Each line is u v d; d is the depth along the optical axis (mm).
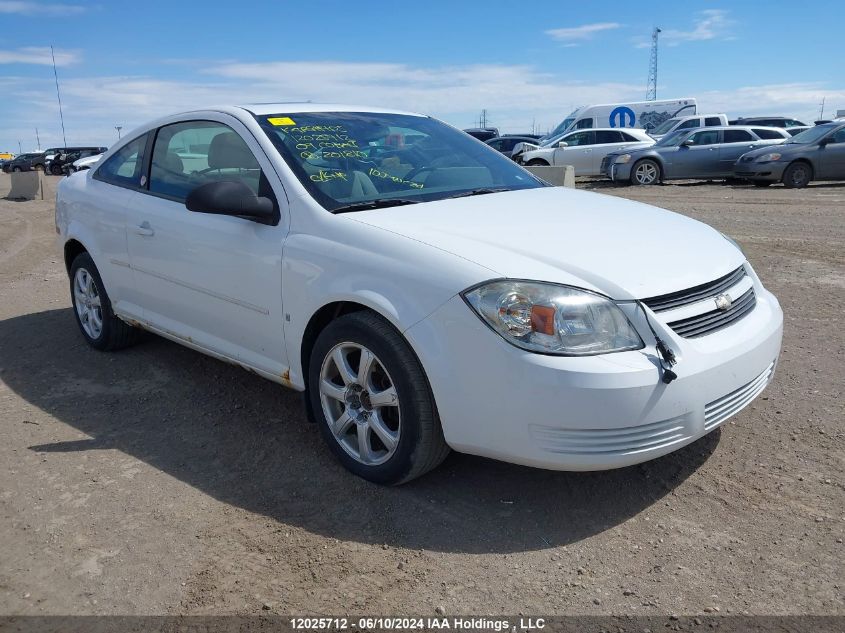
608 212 3711
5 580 2732
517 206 3680
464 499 3250
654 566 2754
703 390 2881
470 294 2861
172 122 4523
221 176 4047
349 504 3219
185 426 4051
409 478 3229
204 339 4203
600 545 2895
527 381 2748
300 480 3439
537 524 3047
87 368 5012
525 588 2645
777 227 10250
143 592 2652
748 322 3250
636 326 2838
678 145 18672
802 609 2500
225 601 2598
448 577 2715
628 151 19078
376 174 3869
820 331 5406
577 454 2762
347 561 2818
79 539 2980
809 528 2955
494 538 2955
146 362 5086
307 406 3637
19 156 43562
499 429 2854
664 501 3195
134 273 4621
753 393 3217
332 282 3281
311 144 3896
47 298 7148
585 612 2514
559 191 4199
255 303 3729
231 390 4555
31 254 9953
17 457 3701
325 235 3379
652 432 2801
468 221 3367
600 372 2703
